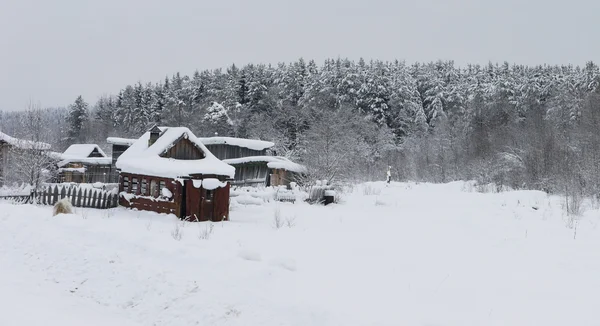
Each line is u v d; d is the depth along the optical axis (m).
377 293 7.93
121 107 100.19
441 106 74.38
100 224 13.48
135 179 23.95
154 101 93.06
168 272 8.66
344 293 7.73
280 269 8.85
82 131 92.06
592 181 29.41
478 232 16.66
